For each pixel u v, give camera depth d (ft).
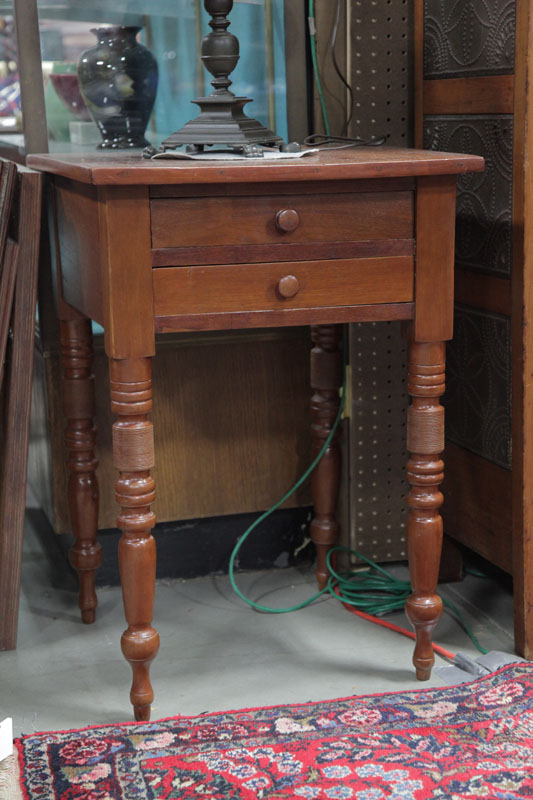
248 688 5.12
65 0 5.79
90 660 5.49
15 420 5.41
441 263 4.74
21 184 5.24
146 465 4.60
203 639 5.71
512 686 4.93
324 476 6.17
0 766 4.27
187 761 4.34
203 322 4.53
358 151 5.32
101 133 6.05
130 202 4.32
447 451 6.11
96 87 5.92
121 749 4.45
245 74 6.20
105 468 6.27
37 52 5.80
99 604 6.23
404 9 5.98
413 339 4.82
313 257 4.60
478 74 5.34
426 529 4.99
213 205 4.43
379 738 4.50
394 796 4.05
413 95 6.08
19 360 5.36
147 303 4.44
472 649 5.48
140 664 4.69
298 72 6.19
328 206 4.58
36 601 6.29
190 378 6.28
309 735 4.53
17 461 5.45
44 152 5.96
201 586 6.49
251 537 6.68
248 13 6.10
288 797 4.06
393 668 5.31
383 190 4.62
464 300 5.75
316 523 6.28
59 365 6.06
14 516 5.48
